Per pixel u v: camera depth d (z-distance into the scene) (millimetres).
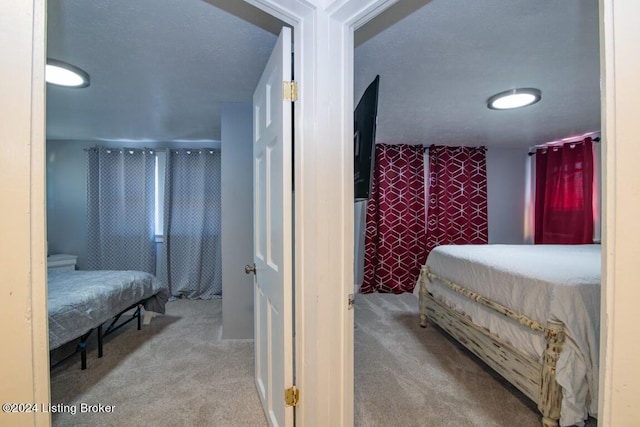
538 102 2449
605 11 424
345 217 1118
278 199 1271
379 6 969
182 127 3266
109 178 3857
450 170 4203
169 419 1614
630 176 404
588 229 3596
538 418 1613
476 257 2299
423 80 2021
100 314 2156
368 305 3568
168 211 3908
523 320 1625
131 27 1463
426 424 1570
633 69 398
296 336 1235
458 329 2336
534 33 1491
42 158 534
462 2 1265
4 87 489
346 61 1091
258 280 1688
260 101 1605
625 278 413
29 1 510
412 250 4203
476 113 2729
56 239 3863
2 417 501
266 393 1570
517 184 4395
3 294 496
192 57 1761
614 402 425
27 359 521
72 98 2398
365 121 1374
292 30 1360
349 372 1149
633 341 410
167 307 3541
